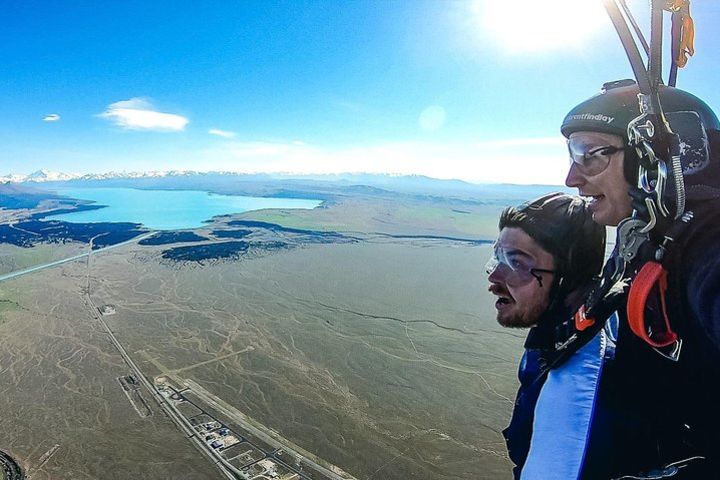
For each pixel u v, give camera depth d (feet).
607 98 4.46
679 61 4.53
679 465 4.10
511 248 5.65
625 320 4.40
